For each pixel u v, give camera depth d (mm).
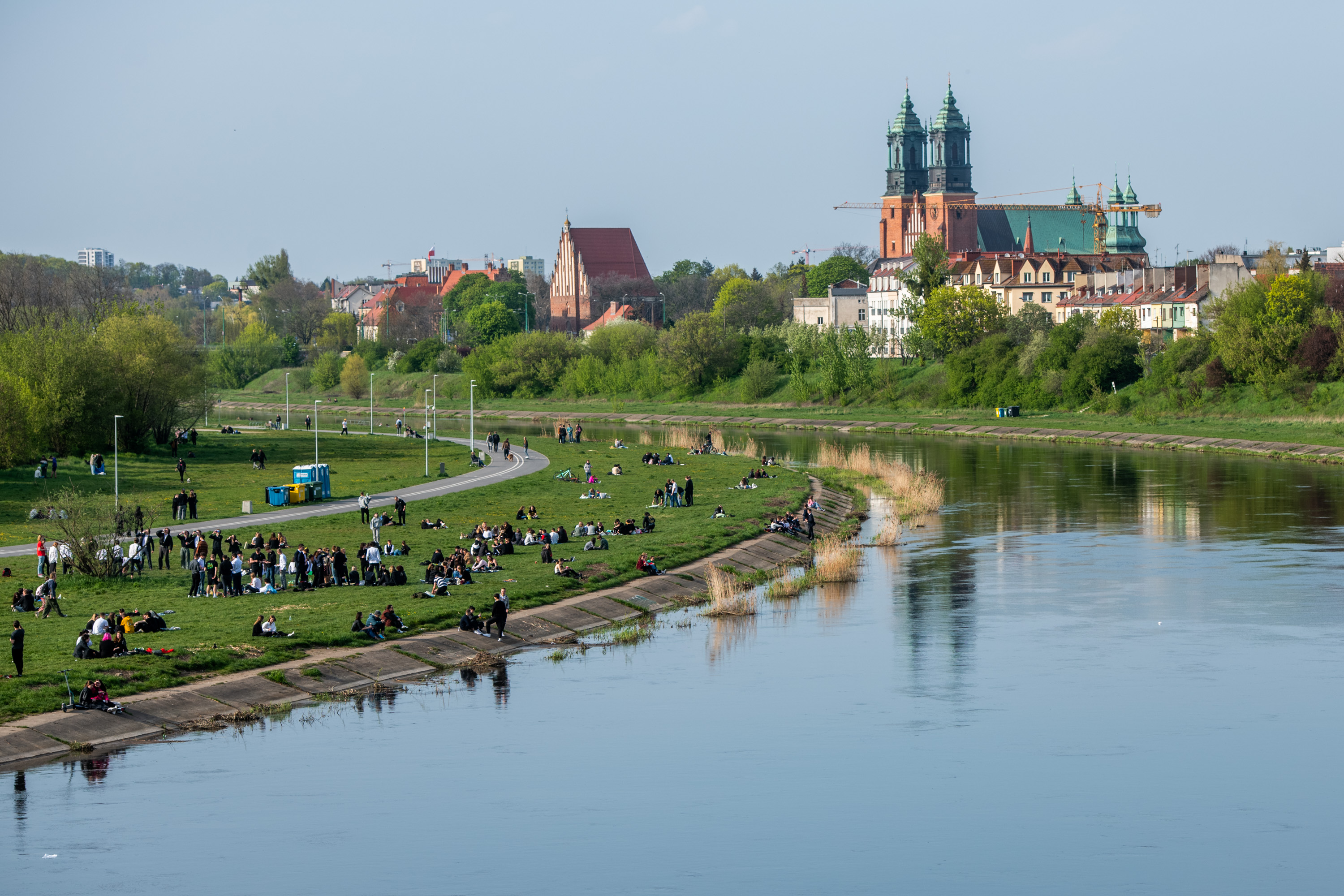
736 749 54594
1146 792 50438
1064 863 44625
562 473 135875
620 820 47625
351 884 42094
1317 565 89875
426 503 114312
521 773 51812
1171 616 76312
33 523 100875
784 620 76625
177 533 97125
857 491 130625
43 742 52281
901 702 61000
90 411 148000
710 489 125438
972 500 123812
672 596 81312
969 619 76312
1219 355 188750
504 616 69438
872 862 44500
